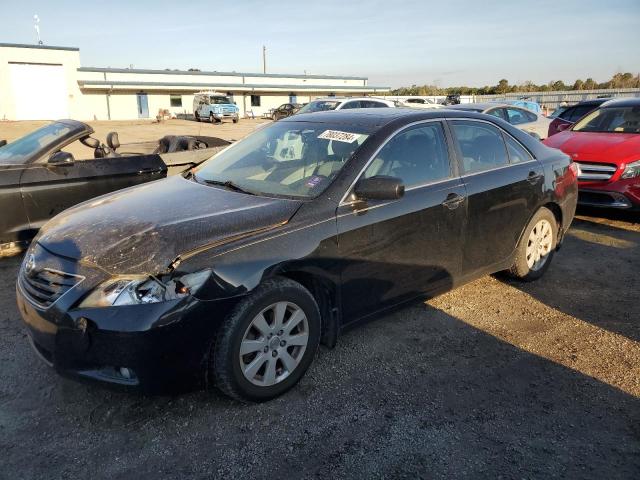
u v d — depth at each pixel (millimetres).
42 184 5445
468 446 2756
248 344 2936
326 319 3410
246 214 3139
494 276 5234
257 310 2928
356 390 3244
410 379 3373
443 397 3184
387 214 3529
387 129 3762
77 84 43625
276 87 52188
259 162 3951
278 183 3596
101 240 2945
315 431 2861
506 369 3516
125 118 45938
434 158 3973
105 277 2717
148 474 2543
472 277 4328
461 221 4031
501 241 4484
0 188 5211
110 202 3594
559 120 13508
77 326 2688
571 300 4664
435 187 3871
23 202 5363
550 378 3412
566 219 5250
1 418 2943
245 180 3760
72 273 2811
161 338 2664
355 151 3580
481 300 4645
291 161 3795
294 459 2650
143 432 2836
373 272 3508
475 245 4227
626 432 2879
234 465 2605
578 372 3484
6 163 5477
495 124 4609
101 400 3111
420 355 3680
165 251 2773
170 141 7961
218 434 2826
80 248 2926
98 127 34188
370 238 3438
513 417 3000
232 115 40219
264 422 2930
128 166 6066
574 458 2672
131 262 2742
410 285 3793
